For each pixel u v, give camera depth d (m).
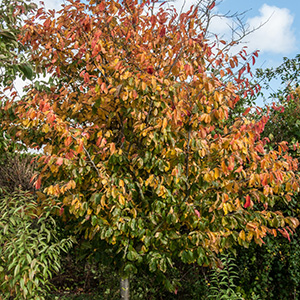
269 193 4.18
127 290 4.48
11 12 5.61
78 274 5.89
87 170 3.77
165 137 3.45
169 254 3.77
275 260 5.29
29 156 7.18
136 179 4.01
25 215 4.29
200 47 3.96
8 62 4.90
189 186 3.77
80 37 4.12
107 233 3.61
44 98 3.89
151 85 3.49
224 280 5.23
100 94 3.68
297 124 5.39
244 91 4.61
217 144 3.65
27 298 3.83
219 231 3.86
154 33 4.19
